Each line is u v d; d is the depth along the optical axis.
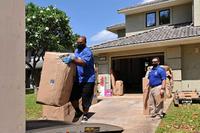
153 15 21.08
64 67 4.98
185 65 15.80
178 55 15.77
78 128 2.16
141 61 22.53
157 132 7.36
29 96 16.97
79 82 6.16
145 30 21.31
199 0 17.48
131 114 9.96
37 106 11.98
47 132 1.93
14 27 1.26
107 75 18.23
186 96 12.67
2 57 1.20
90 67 6.23
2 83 1.20
